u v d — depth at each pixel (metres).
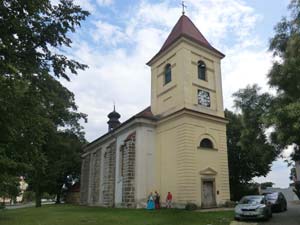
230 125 38.03
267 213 18.61
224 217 19.17
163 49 32.38
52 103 15.06
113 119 52.28
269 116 15.52
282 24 16.97
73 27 12.72
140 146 29.30
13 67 9.98
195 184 25.88
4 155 12.12
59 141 35.84
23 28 11.11
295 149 19.25
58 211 28.42
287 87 16.00
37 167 14.44
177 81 29.61
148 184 28.64
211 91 31.02
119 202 31.42
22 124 11.34
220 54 32.88
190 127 27.19
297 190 41.69
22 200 88.25
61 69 12.83
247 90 21.69
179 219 18.27
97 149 41.75
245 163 37.84
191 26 33.28
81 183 46.88
